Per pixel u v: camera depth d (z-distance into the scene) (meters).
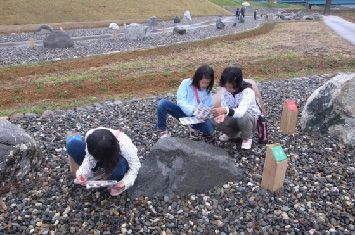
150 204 3.91
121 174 3.81
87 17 35.62
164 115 5.23
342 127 5.48
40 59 13.92
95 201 3.99
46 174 4.57
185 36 21.84
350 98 5.38
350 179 4.43
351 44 17.47
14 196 4.09
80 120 6.64
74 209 3.87
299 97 7.88
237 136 5.38
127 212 3.80
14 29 27.61
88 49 16.47
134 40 19.95
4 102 8.35
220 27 27.75
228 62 13.05
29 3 34.44
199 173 4.08
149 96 8.64
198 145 4.40
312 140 5.55
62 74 11.28
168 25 32.84
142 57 14.31
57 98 8.72
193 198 4.00
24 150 4.38
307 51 15.17
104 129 3.50
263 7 69.38
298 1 76.00
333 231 3.50
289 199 4.00
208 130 5.17
